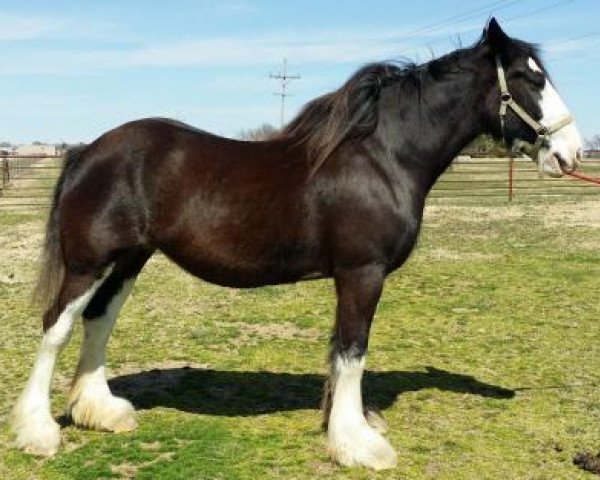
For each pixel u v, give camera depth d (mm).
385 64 4148
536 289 8898
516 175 30734
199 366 5777
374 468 3916
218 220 3957
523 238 13219
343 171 3941
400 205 3967
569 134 4074
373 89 4047
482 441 4359
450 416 4785
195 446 4125
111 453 4031
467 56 4152
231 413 4727
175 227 4000
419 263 10617
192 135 4148
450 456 4125
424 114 4086
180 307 7832
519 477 3881
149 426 4430
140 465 3904
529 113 4098
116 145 4008
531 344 6602
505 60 4082
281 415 4707
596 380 5586
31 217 16328
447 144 4160
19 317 7188
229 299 8273
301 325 7152
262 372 5656
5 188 20422
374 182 3934
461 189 24172
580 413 4867
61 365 5711
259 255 4008
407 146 4047
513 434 4480
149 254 4379
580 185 27109
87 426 4352
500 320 7457
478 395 5215
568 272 9898
